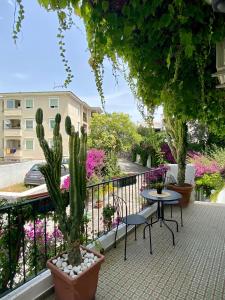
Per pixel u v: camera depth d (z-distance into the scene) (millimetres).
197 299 2010
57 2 1374
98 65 1766
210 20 1310
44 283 2074
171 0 1274
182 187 4695
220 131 3162
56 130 1927
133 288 2156
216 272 2420
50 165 1907
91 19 1418
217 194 6020
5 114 21203
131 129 16078
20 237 2076
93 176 6133
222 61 1684
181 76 1982
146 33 1509
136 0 1229
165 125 4945
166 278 2314
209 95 2221
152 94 2354
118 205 3215
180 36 1360
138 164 17719
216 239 3229
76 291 1797
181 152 4863
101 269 2477
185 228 3633
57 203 1965
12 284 1982
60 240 2490
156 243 3113
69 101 20734
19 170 12078
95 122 15922
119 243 3129
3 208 1886
